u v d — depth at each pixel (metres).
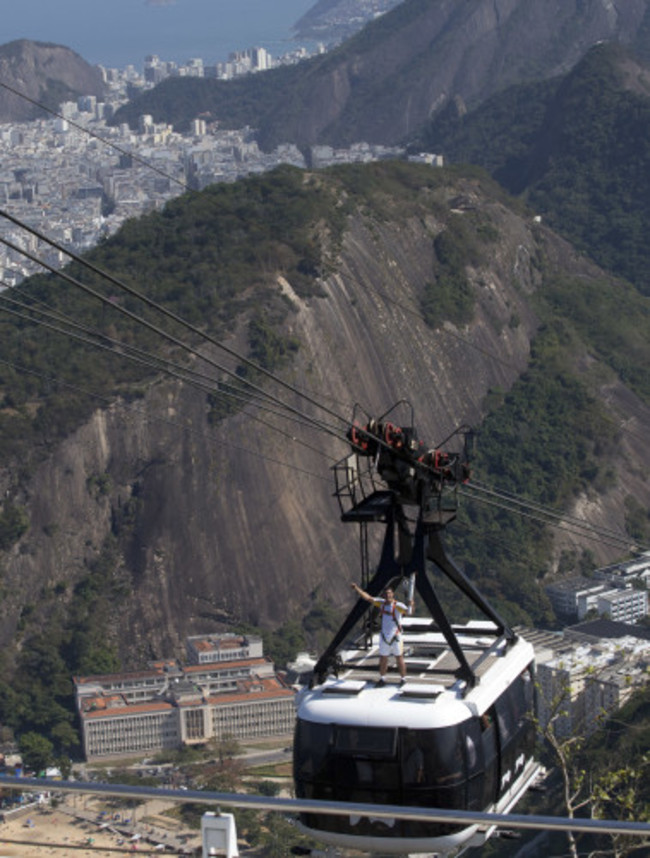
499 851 49.53
